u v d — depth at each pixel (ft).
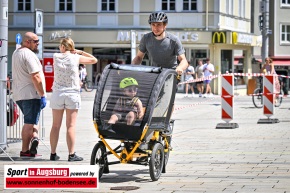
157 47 73.82
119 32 308.40
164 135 71.97
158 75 67.46
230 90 126.62
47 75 284.41
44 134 110.83
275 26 419.95
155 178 68.44
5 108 91.71
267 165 78.28
